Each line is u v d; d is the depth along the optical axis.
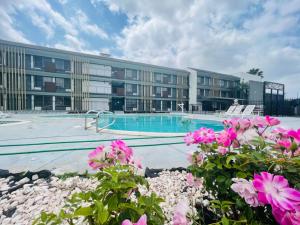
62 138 4.79
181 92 29.28
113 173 0.90
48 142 4.20
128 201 0.89
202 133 1.37
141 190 1.96
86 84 22.33
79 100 21.98
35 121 9.74
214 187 1.20
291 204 0.66
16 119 10.78
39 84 19.94
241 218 0.89
